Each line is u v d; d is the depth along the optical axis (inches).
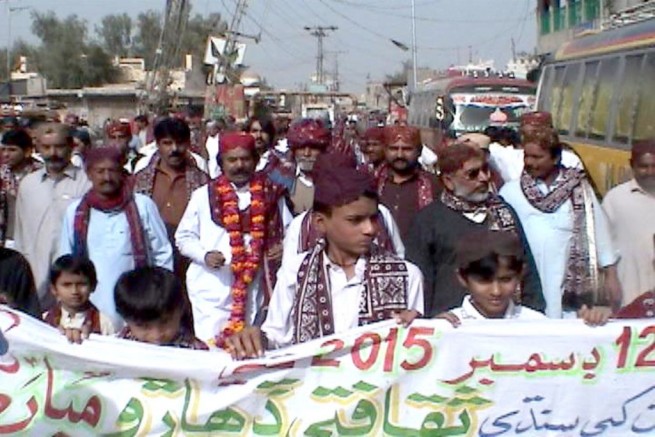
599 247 241.1
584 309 182.9
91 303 234.7
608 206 262.7
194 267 266.8
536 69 737.0
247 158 264.7
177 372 176.7
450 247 220.7
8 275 226.8
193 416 178.1
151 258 265.1
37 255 291.7
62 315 221.6
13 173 347.3
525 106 974.4
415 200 293.6
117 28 4015.8
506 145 444.1
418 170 298.7
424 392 179.6
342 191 177.8
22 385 177.8
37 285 290.0
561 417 182.4
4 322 175.9
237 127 629.9
